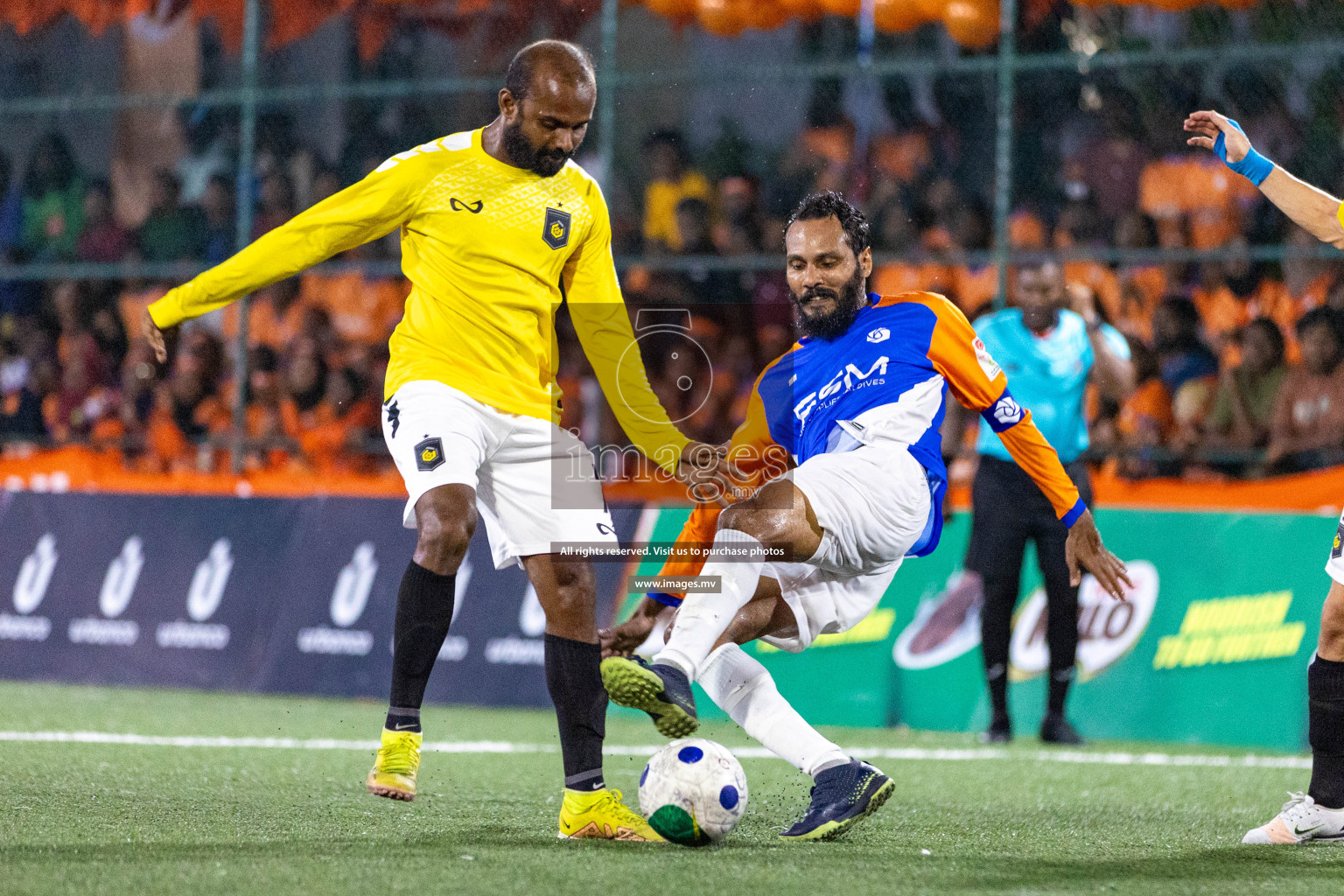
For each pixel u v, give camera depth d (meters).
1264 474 29.22
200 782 16.67
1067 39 34.03
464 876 10.88
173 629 30.70
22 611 31.94
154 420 36.38
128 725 22.95
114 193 40.75
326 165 38.50
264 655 29.84
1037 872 11.74
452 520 13.04
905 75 36.50
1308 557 24.95
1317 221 14.17
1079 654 25.84
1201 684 25.00
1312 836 13.68
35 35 42.16
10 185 40.97
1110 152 33.72
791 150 36.38
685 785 12.48
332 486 33.84
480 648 28.56
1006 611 24.20
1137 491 29.52
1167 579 25.75
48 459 36.44
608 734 24.36
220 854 11.71
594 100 13.77
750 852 12.37
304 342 35.75
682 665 11.96
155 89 41.66
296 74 43.00
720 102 39.31
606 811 13.11
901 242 34.34
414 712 13.30
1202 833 14.56
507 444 13.73
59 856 11.45
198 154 40.91
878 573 13.51
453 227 13.65
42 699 26.97
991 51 34.34
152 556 31.36
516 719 26.00
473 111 37.75
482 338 13.70
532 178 13.92
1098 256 27.97
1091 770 20.42
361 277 37.31
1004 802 16.83
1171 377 30.75
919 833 14.02
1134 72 33.44
